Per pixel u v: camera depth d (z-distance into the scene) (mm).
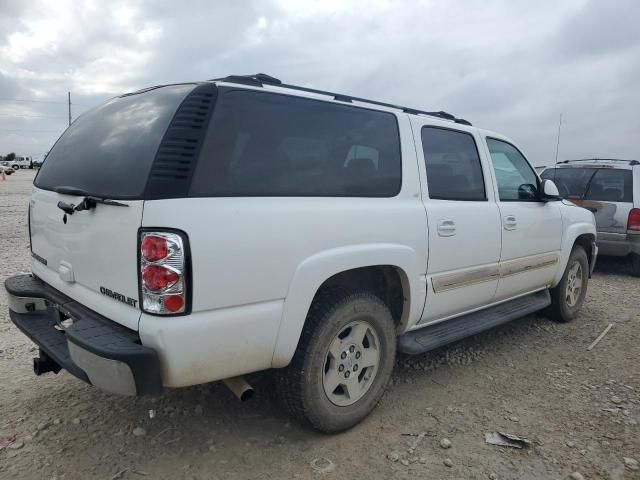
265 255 2469
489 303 4211
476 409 3375
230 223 2348
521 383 3803
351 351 3023
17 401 3303
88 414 3162
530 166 4723
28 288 3158
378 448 2887
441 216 3484
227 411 3240
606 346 4641
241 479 2580
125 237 2287
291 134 2750
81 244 2633
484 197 4020
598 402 3510
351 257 2846
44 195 3115
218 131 2439
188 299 2229
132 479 2555
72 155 3020
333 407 2930
